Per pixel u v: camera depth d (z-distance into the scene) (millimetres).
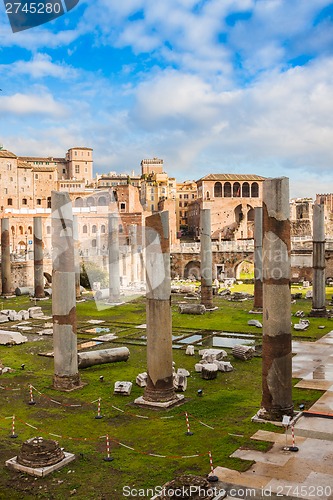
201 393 26578
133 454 19266
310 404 24656
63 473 17766
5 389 28281
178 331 44688
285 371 22281
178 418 23078
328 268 84500
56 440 20734
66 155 187750
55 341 28172
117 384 27094
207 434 21031
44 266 86125
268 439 20266
